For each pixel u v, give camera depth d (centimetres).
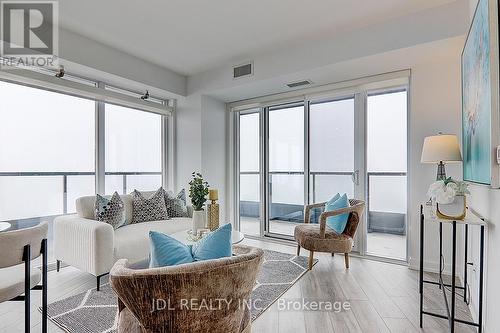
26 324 141
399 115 341
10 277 150
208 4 248
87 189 362
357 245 346
